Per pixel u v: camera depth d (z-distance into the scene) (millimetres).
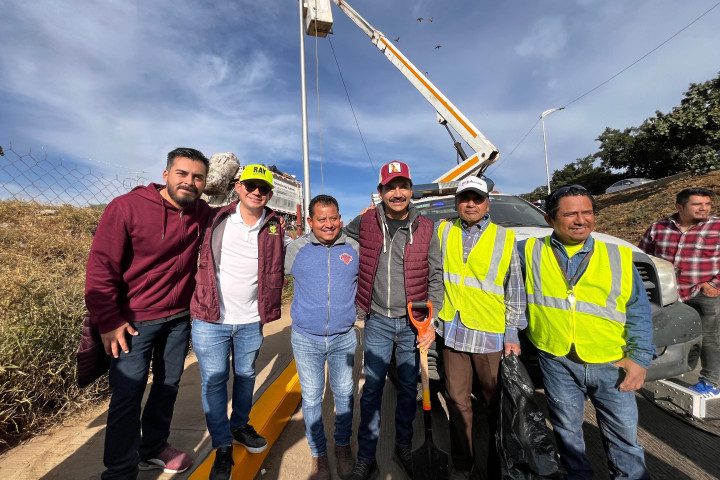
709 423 2771
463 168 6438
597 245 1857
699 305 3127
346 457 2297
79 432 2574
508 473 1745
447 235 2264
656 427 2791
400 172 2105
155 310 2012
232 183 9344
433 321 2271
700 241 3066
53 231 6082
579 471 1893
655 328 2342
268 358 4086
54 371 2812
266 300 2277
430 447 2004
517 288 2043
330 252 2238
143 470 2195
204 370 2170
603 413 1880
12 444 2414
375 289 2270
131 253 1963
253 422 2617
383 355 2287
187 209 2121
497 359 2064
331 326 2184
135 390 1935
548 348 1953
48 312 3080
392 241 2240
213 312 2113
